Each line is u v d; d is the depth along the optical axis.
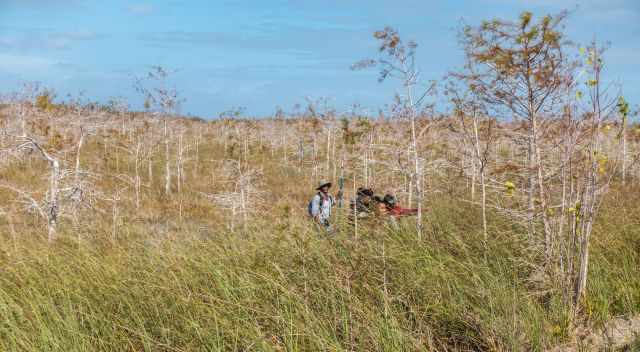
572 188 5.84
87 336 4.85
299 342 4.89
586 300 5.63
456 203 10.70
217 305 5.40
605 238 7.81
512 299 5.61
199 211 15.84
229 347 4.87
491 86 6.96
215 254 7.19
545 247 6.27
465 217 9.64
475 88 7.11
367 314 5.12
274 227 7.92
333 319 5.24
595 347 4.95
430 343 4.87
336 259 6.45
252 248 7.31
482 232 7.70
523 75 6.53
